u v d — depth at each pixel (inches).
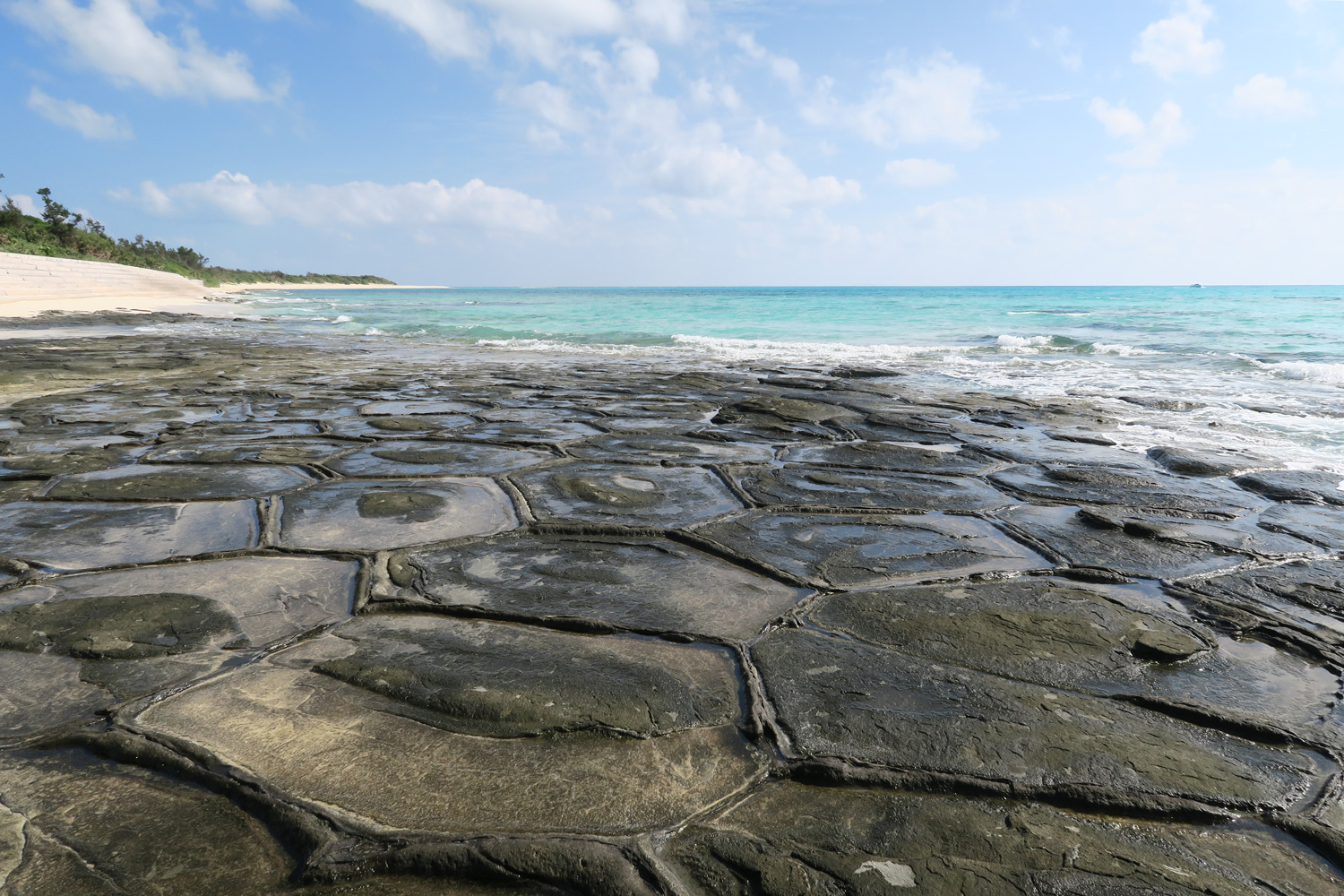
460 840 59.1
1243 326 812.0
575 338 774.5
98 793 65.4
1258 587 115.6
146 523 146.3
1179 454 214.4
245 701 80.0
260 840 60.0
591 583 115.9
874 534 142.6
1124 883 55.5
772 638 96.8
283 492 171.3
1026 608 106.5
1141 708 80.5
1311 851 59.2
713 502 166.1
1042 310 1272.1
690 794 65.6
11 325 877.8
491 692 81.7
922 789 66.4
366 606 105.9
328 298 2775.6
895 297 2401.6
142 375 437.4
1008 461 211.8
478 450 222.8
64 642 93.5
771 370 478.3
